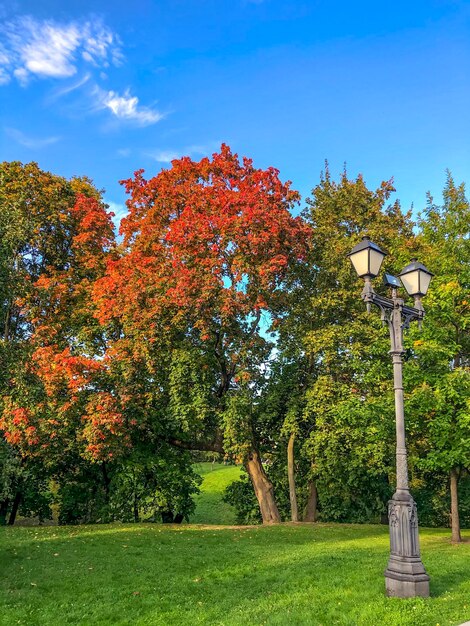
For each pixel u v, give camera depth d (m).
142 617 6.92
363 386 17.27
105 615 7.05
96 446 16.06
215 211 17.22
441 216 16.09
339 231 19.50
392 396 14.91
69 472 22.58
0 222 14.49
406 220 20.61
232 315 16.25
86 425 16.55
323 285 18.61
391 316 8.49
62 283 19.86
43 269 20.94
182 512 21.62
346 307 18.30
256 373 18.62
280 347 19.16
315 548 12.45
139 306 16.73
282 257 16.42
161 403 18.41
